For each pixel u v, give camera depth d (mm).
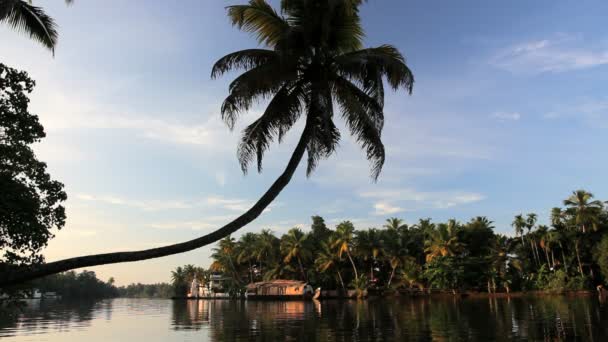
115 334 30031
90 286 177125
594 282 77812
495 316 34375
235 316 42906
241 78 13211
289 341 23844
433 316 36188
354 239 84188
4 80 10609
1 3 10422
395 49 14938
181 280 145500
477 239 81500
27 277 8375
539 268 79875
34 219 10594
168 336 28141
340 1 13211
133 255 9094
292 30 13195
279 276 94938
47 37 12430
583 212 75250
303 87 14211
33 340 27266
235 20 14391
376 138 13922
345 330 28000
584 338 22016
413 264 82188
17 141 10773
